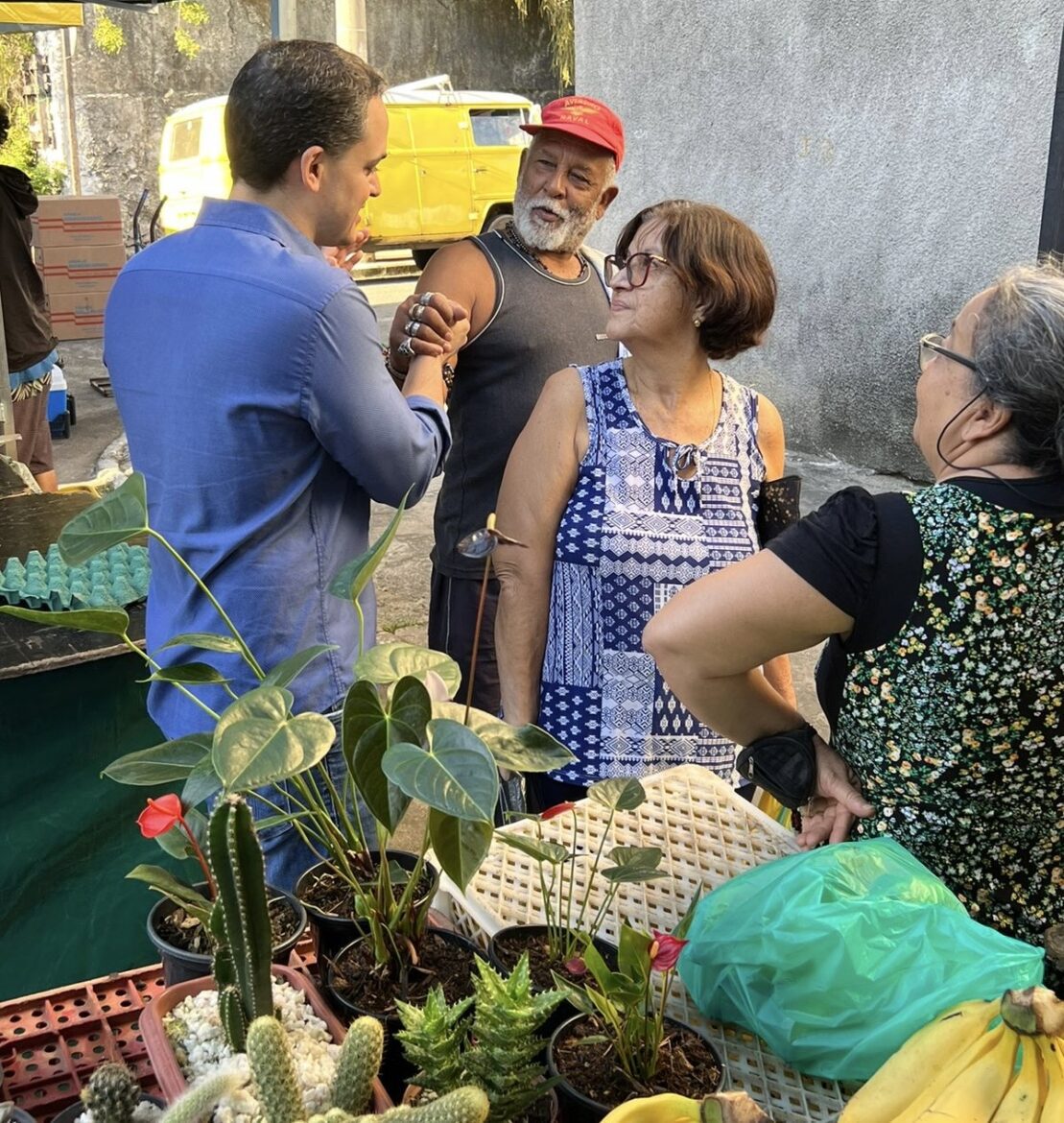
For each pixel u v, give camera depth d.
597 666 1.91
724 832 1.47
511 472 1.94
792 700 2.01
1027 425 1.18
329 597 1.80
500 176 12.43
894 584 1.22
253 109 1.67
